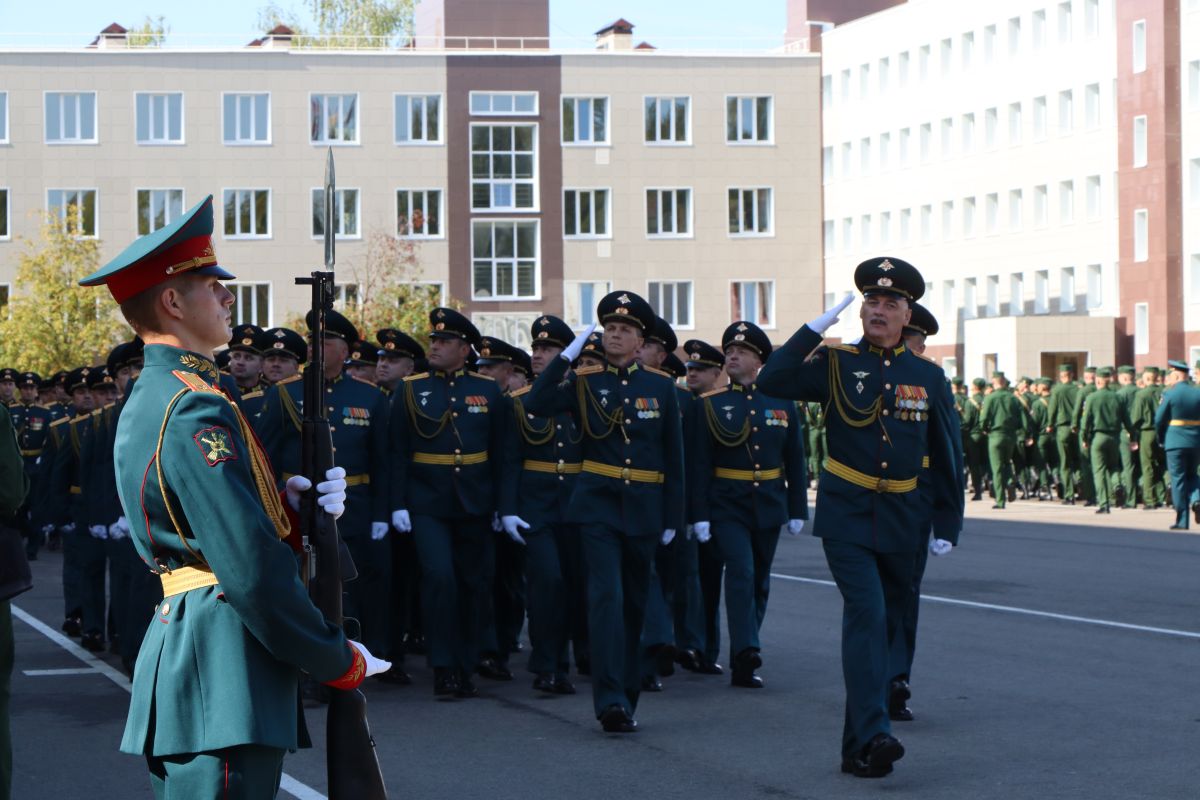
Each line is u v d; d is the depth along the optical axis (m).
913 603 9.45
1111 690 10.29
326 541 4.54
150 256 4.16
